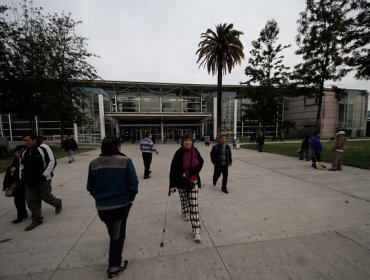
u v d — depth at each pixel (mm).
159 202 4426
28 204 3203
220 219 3492
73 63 16344
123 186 2125
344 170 7527
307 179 6266
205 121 34688
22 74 13008
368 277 2078
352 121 37094
